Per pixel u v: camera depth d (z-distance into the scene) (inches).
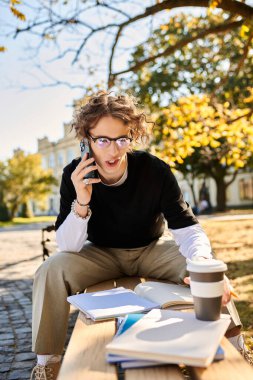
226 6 210.5
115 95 95.0
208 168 1279.5
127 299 81.0
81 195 95.7
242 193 1937.7
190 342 54.4
